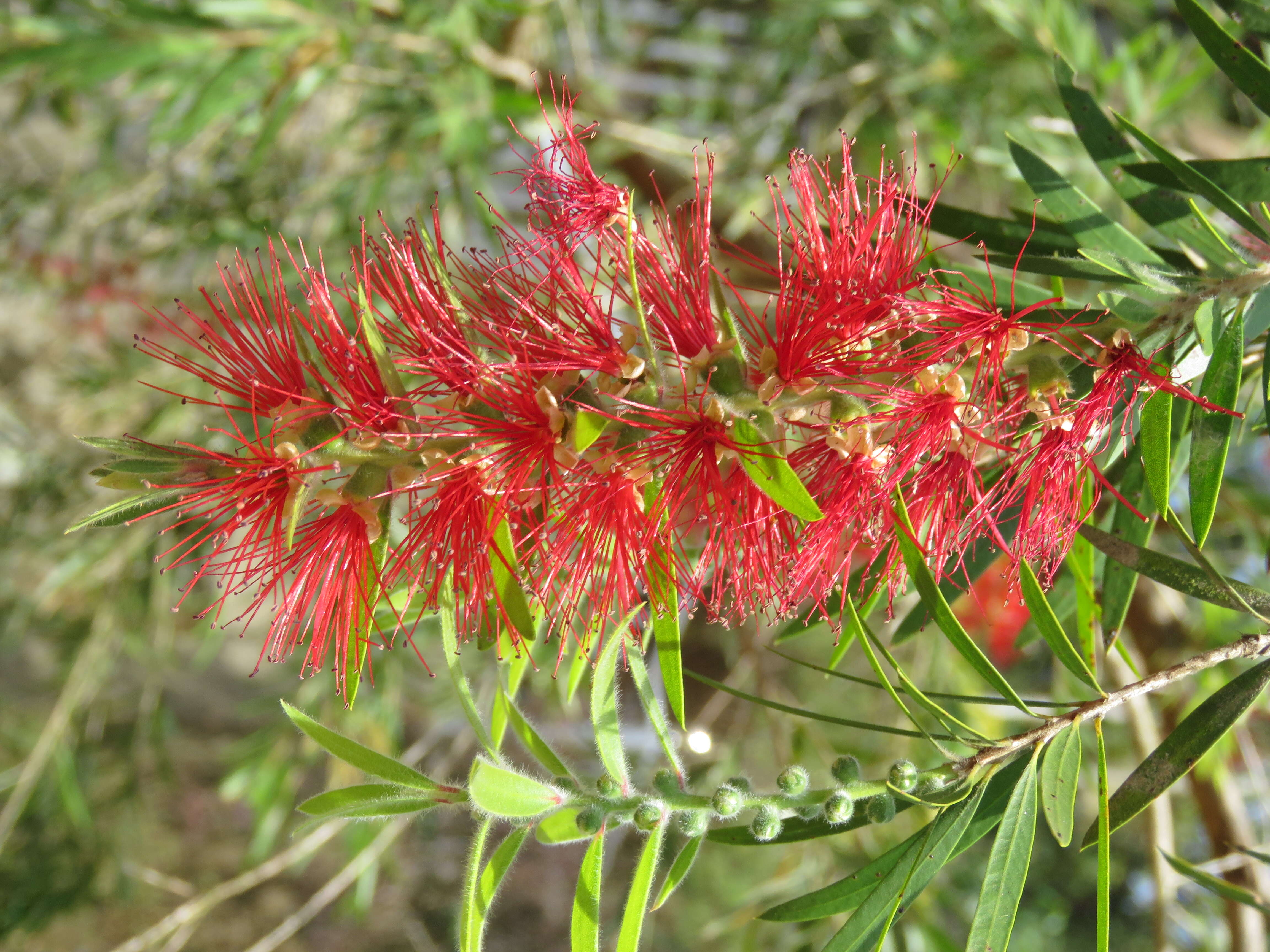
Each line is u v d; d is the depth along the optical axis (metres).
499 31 0.42
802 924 0.32
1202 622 0.31
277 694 0.46
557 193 0.17
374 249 0.17
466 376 0.16
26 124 0.49
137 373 0.42
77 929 0.70
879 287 0.16
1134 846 0.56
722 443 0.15
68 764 0.42
